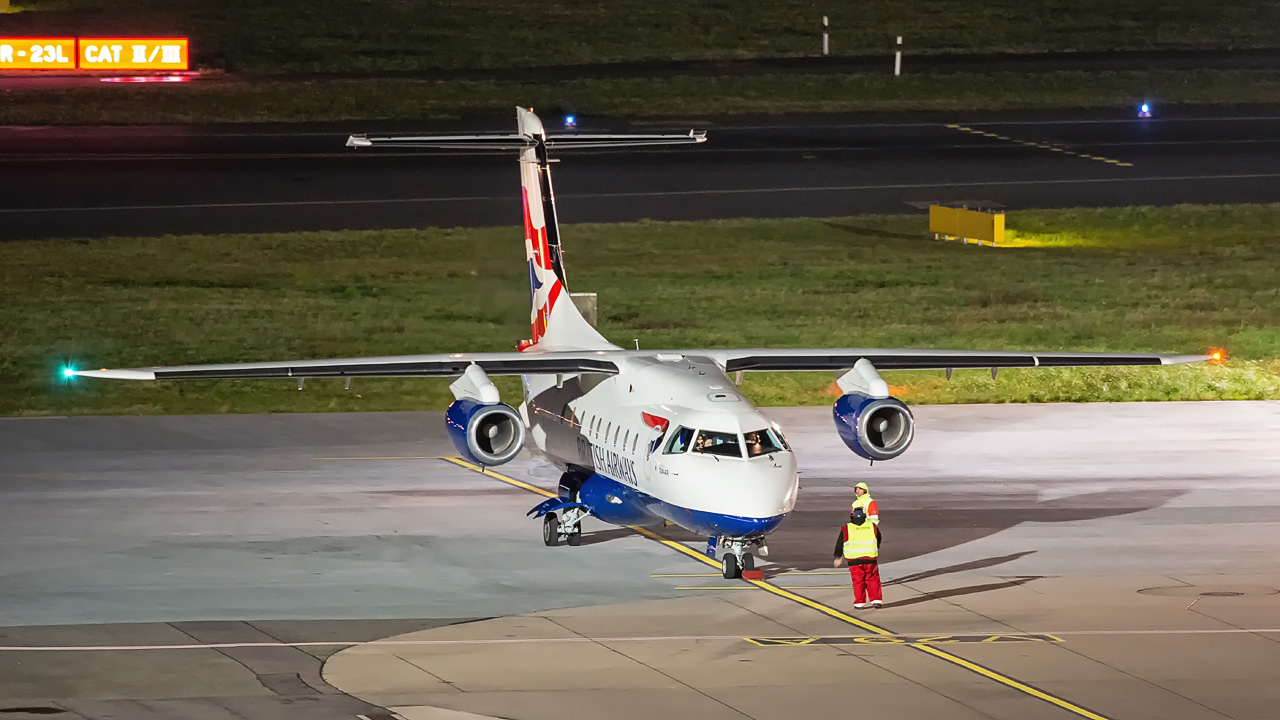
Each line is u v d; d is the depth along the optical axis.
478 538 122.19
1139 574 112.69
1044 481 144.62
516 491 138.75
